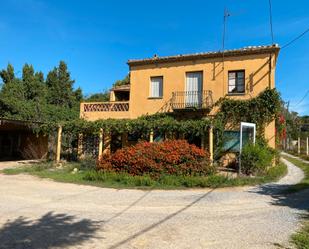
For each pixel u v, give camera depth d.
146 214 8.46
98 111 24.41
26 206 9.20
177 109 21.05
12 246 5.71
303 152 38.41
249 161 16.25
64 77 50.62
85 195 11.24
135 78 23.45
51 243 5.93
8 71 44.66
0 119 21.45
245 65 20.33
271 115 19.50
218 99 20.81
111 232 6.71
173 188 13.08
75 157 23.45
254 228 7.12
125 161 15.58
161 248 5.76
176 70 22.22
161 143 16.45
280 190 12.50
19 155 28.94
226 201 10.35
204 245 5.95
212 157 18.20
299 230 6.96
